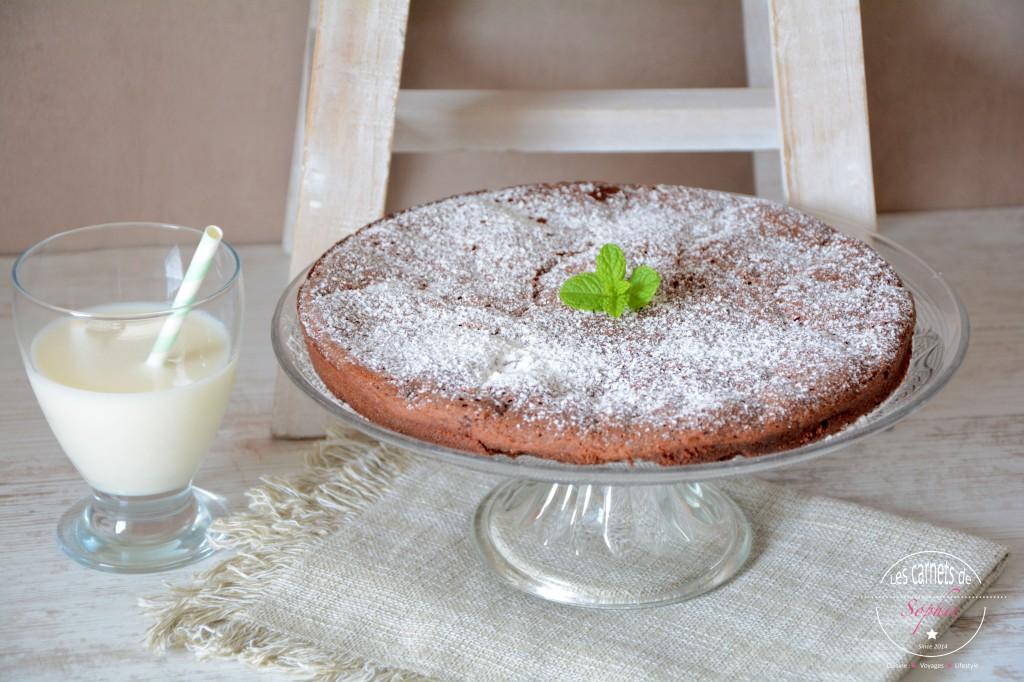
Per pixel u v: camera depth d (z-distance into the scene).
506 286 0.93
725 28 1.19
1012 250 1.22
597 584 0.92
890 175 1.26
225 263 0.97
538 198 1.01
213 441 0.99
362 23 1.03
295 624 0.90
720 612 0.91
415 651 0.89
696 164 1.23
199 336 0.94
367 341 0.89
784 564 0.94
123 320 0.91
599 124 1.07
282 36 1.15
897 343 0.89
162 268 0.99
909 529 0.95
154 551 0.95
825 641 0.89
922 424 1.05
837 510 0.97
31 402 1.06
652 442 0.84
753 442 0.84
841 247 0.96
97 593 0.92
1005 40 1.22
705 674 0.88
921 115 1.24
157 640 0.89
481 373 0.87
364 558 0.94
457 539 0.96
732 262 0.95
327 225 1.04
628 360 0.88
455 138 1.07
